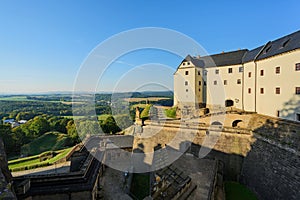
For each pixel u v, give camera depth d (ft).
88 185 35.35
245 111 99.71
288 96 73.05
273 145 62.03
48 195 32.99
